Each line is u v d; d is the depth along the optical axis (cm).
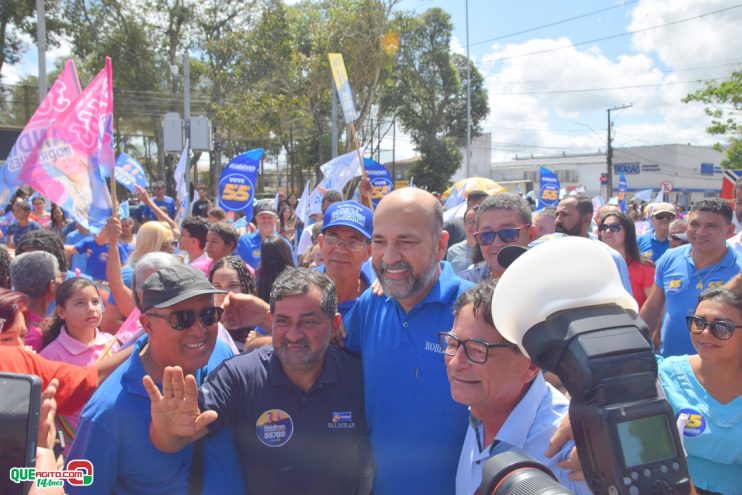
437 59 3891
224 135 3269
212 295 222
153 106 2934
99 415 203
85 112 423
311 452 227
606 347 98
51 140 414
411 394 220
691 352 382
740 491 243
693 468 251
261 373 229
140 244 468
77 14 2750
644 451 92
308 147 3400
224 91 2947
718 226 375
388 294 224
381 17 2320
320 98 2578
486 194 510
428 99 4044
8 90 2555
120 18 2902
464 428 215
